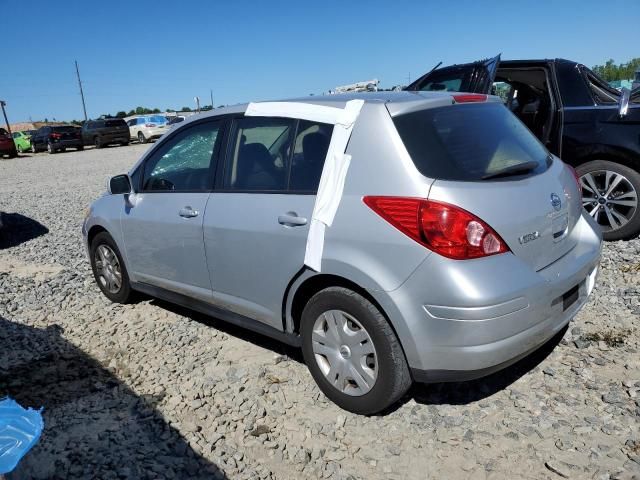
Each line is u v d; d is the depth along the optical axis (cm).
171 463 291
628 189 557
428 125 301
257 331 372
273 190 344
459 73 622
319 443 301
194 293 410
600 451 276
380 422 313
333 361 321
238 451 298
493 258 272
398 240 277
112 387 372
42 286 599
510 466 272
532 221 292
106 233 500
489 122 337
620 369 344
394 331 291
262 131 362
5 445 258
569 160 580
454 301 264
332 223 302
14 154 3175
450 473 272
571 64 597
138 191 458
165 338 441
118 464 291
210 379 371
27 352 435
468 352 268
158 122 3569
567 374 343
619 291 450
